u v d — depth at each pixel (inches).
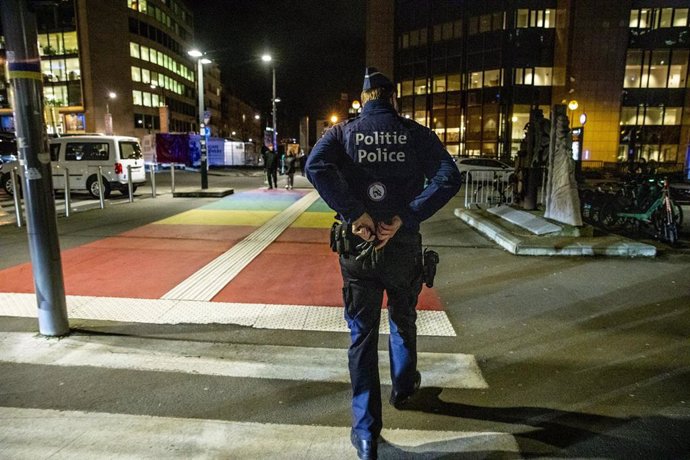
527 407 120.9
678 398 125.3
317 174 88.6
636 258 283.6
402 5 1999.3
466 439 107.4
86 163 611.2
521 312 190.9
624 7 1603.1
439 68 1900.8
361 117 98.8
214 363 142.9
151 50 3019.2
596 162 1599.4
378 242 91.6
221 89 4611.2
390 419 115.4
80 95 2618.1
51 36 2586.1
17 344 154.3
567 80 1633.9
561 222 325.4
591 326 176.1
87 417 114.1
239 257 278.7
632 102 1667.1
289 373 137.5
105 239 330.6
